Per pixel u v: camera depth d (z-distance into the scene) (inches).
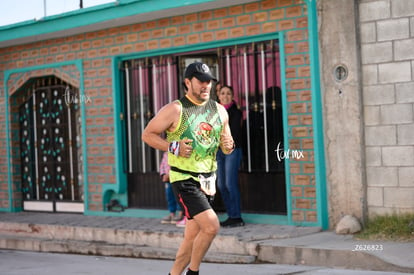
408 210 331.0
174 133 230.1
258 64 386.6
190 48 413.7
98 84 456.8
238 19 388.2
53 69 483.8
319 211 353.7
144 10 400.2
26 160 517.3
